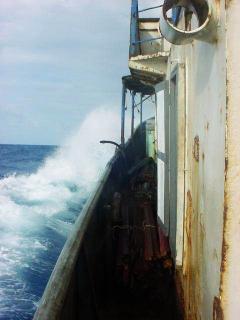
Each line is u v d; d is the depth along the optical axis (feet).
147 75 22.54
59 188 99.45
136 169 34.47
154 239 18.28
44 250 49.67
